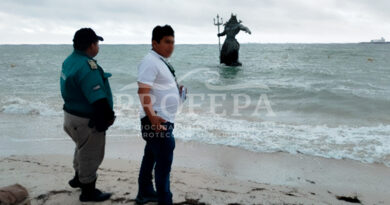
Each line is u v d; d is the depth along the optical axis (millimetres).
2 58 52469
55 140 6746
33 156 5594
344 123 8688
